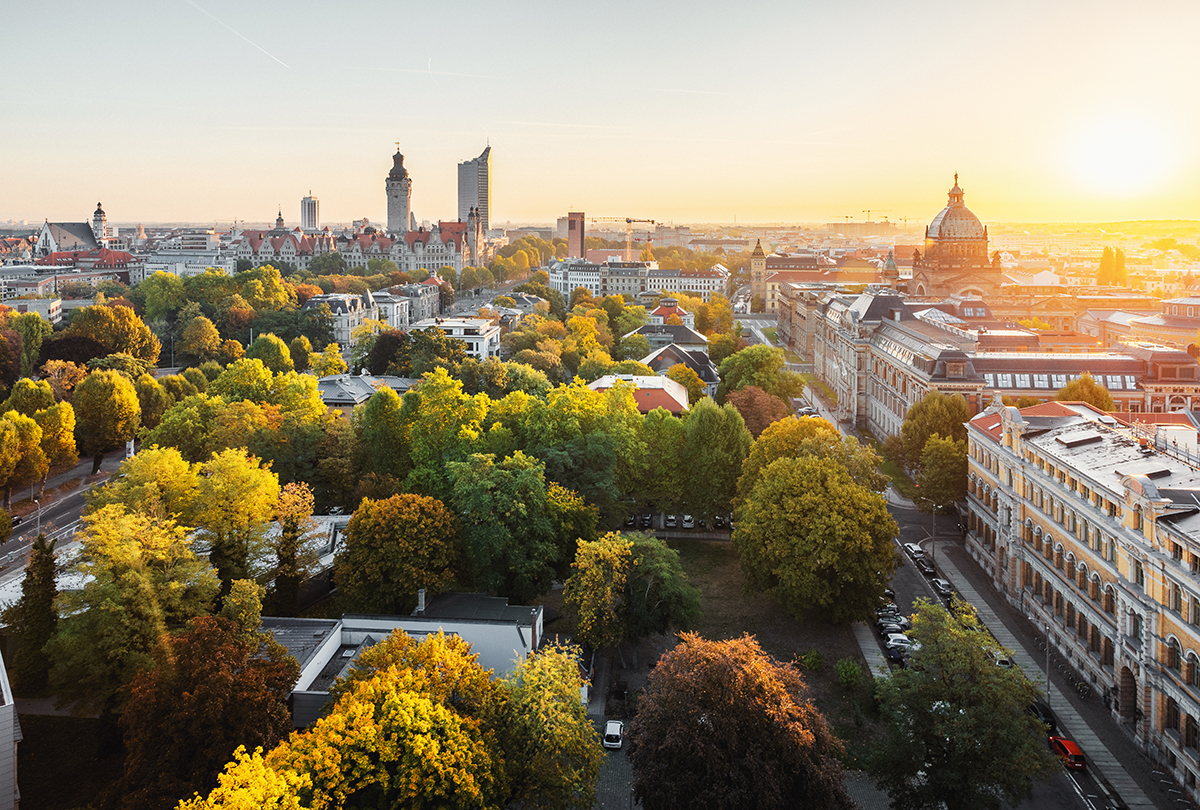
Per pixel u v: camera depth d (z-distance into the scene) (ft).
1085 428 411.95
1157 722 301.63
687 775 234.17
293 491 422.00
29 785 291.99
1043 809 279.49
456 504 408.67
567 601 363.35
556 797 243.60
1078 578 363.56
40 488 585.22
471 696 250.78
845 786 287.28
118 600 310.65
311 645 331.98
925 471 534.78
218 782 232.53
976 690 258.57
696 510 520.42
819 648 387.14
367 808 215.92
